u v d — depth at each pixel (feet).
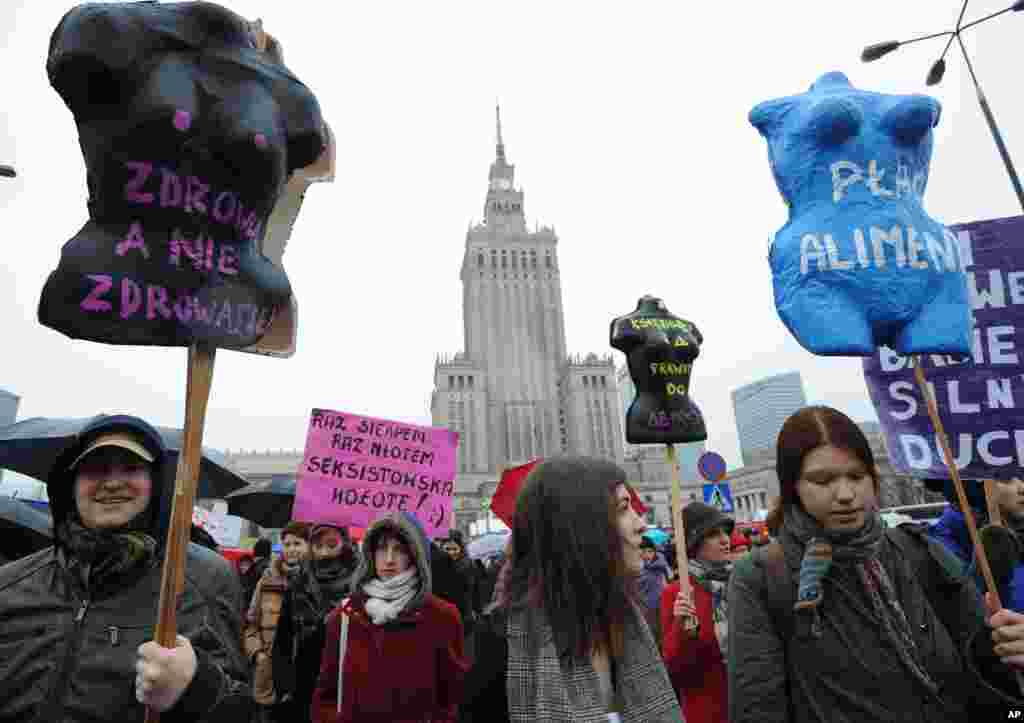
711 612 12.75
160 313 5.49
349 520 16.79
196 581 7.05
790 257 8.50
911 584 6.66
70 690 6.01
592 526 5.82
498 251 319.27
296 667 13.79
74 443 6.83
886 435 9.46
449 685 11.12
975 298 9.50
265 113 5.98
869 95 9.00
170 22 5.69
